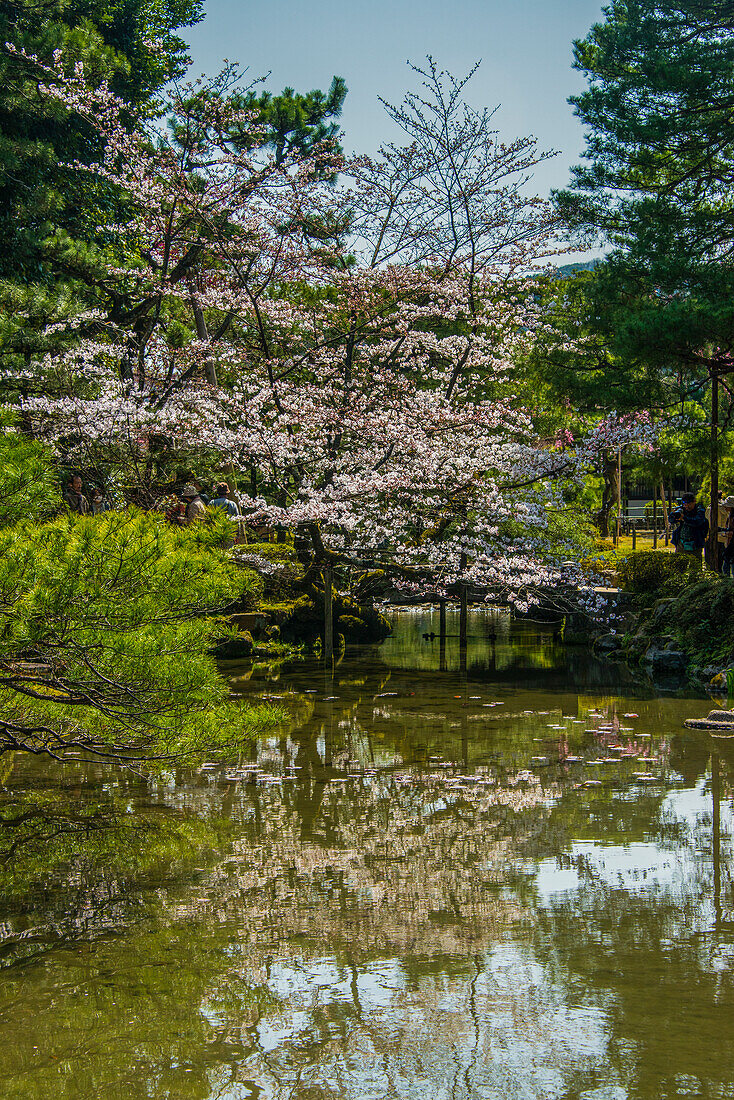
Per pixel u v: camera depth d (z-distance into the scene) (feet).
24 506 19.58
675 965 14.88
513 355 61.82
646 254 52.54
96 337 64.64
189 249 65.05
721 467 65.82
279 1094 11.53
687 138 56.90
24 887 18.86
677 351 46.73
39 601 16.51
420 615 81.51
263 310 58.49
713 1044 12.45
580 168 58.08
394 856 20.42
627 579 58.44
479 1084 11.62
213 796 25.38
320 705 37.78
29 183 65.31
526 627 70.08
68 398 49.65
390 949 15.70
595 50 58.29
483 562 52.65
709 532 59.16
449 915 17.11
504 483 58.95
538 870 19.47
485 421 54.29
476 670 47.55
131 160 55.67
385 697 39.55
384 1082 11.76
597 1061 12.06
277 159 62.90
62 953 15.74
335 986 14.40
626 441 59.52
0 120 64.49
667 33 56.90
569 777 26.73
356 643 59.31
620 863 19.75
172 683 19.77
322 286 65.87
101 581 17.69
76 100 57.26
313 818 23.24
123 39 83.25
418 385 68.08
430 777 26.91
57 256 61.00
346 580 60.39
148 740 22.57
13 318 51.60
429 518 54.95
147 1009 13.76
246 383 58.65
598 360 56.59
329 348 59.72
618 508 97.04
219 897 18.17
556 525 59.93
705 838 21.27
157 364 58.44
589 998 13.79
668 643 47.96
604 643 55.26
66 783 27.04
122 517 19.11
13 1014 13.65
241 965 15.17
